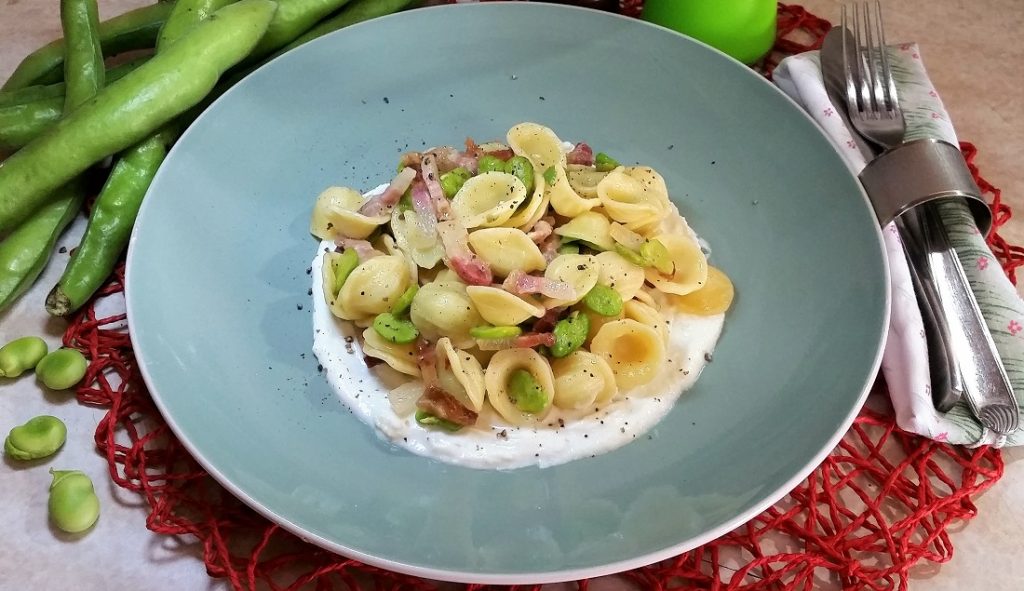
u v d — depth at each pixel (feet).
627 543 0.74
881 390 0.97
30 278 1.04
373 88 1.19
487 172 1.01
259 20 1.13
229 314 0.97
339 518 0.78
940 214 1.03
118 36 1.24
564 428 0.88
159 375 0.84
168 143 1.10
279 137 1.13
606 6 1.35
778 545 0.86
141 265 0.93
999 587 0.84
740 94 1.12
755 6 1.21
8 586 0.82
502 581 0.70
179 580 0.83
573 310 0.94
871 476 0.91
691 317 0.97
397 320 0.94
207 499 0.87
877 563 0.85
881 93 1.16
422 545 0.75
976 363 0.93
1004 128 1.26
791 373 0.90
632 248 0.98
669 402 0.91
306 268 1.04
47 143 1.02
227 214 1.05
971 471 0.90
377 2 1.27
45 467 0.91
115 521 0.87
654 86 1.17
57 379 0.93
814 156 1.04
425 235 1.00
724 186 1.10
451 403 0.87
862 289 0.92
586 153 1.12
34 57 1.23
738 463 0.83
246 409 0.88
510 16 1.20
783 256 1.01
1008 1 1.44
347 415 0.91
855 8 1.22
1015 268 1.08
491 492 0.83
